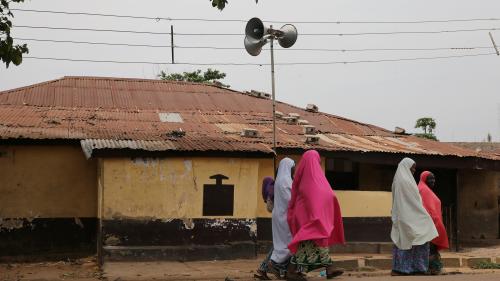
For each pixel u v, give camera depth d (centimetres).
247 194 1251
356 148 1479
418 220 958
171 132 1397
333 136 1655
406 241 961
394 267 987
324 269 934
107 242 1161
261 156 1256
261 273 892
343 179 1672
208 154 1220
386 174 1677
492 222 1861
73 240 1370
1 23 980
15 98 1666
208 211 1223
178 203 1203
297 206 823
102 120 1536
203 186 1223
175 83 2006
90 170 1385
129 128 1462
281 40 1205
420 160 1527
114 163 1172
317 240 794
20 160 1343
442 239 1000
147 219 1183
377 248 1417
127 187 1175
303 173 822
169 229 1194
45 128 1389
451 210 1652
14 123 1407
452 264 1250
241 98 1958
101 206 1172
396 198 980
